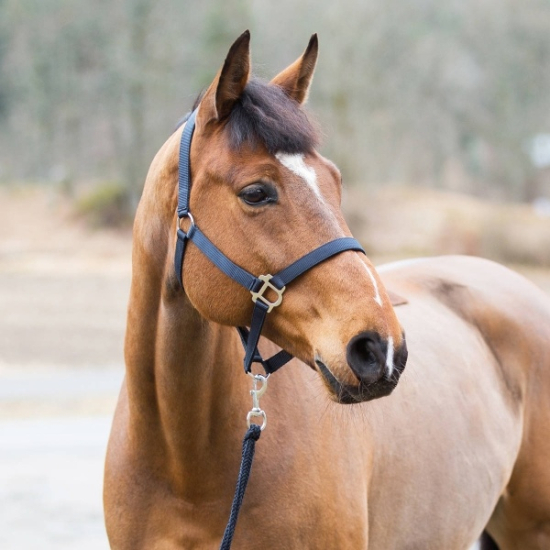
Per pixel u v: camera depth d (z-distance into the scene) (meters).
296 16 55.84
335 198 4.30
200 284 4.37
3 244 48.72
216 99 4.33
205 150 4.41
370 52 56.59
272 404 4.87
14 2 60.81
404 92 60.72
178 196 4.46
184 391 4.60
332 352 4.04
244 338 4.67
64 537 10.23
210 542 4.74
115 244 49.94
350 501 4.95
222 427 4.73
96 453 14.04
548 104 68.94
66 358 23.34
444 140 69.38
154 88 57.59
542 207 63.28
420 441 5.66
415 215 54.69
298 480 4.75
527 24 68.38
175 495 4.82
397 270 7.15
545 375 6.62
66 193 58.12
